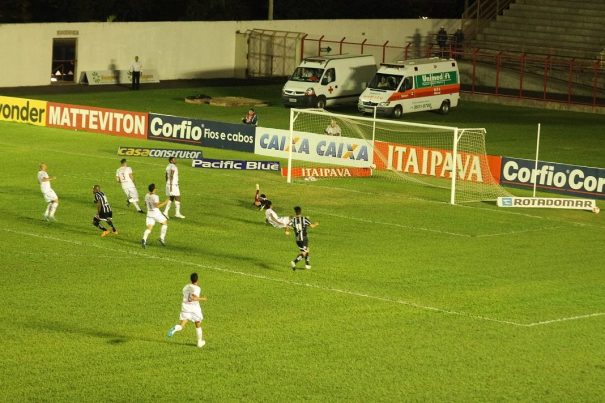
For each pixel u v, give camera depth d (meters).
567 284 80.75
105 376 59.78
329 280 79.94
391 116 170.25
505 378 61.19
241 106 175.38
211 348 64.62
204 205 105.06
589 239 96.56
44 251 85.94
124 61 196.62
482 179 121.00
